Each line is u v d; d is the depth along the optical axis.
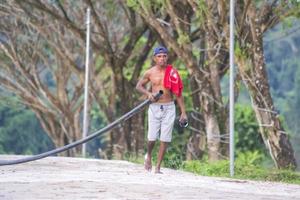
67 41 79.00
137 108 31.59
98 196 24.19
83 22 79.31
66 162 42.22
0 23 81.31
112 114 76.62
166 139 33.00
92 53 78.38
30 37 82.56
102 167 38.88
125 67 84.19
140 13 58.06
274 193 28.44
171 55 71.25
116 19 81.81
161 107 32.59
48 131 87.94
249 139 91.81
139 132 74.31
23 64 82.56
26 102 85.06
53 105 84.31
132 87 76.31
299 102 136.88
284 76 153.88
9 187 26.41
